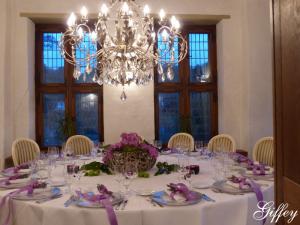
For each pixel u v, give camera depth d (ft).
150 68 11.22
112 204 5.92
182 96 17.21
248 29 15.65
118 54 10.53
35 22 16.31
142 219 5.72
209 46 17.43
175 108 17.28
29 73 15.65
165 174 8.40
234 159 9.86
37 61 16.56
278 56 3.39
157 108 17.10
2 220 6.51
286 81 3.19
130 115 16.03
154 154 8.54
